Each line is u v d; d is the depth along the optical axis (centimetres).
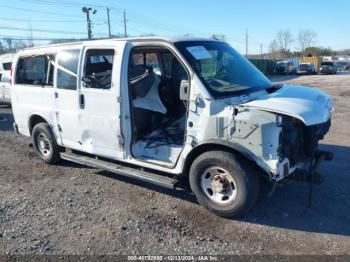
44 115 629
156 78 542
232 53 525
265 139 386
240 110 398
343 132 845
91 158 575
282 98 422
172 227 419
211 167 429
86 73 540
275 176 385
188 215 447
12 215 459
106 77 513
